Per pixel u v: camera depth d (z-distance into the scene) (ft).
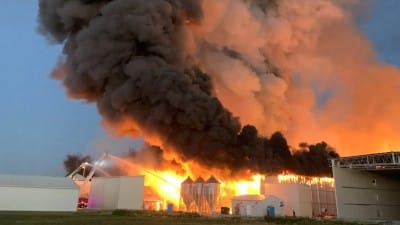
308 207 152.25
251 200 139.74
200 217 116.98
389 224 102.47
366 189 127.54
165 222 93.20
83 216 106.01
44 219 92.58
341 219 117.91
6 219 89.86
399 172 131.13
